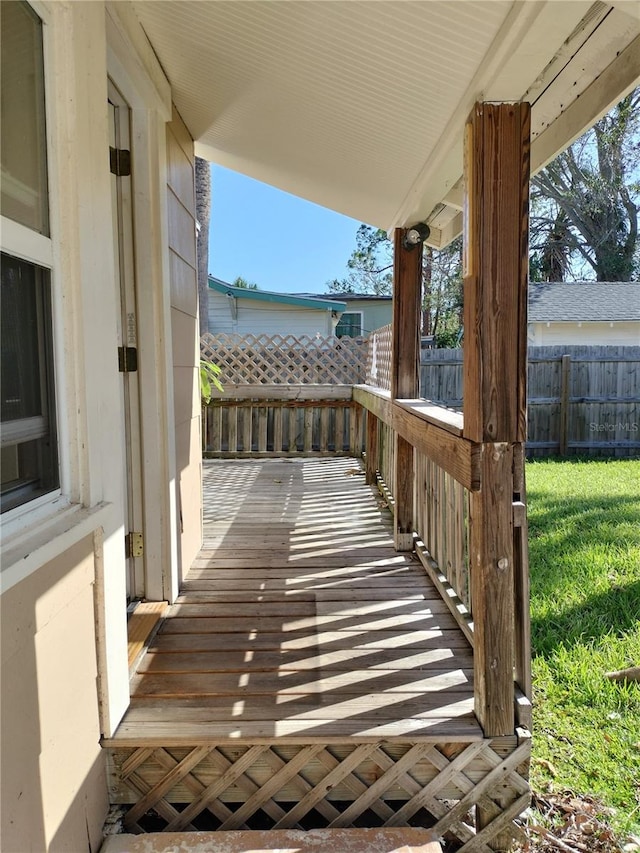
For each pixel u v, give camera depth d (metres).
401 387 3.29
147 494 2.42
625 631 2.89
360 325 14.15
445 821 1.60
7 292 1.20
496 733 1.57
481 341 1.51
